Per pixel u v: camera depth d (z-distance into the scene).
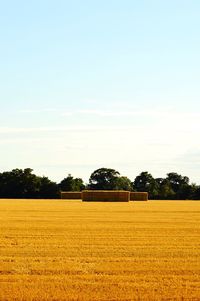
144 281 17.38
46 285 16.67
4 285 16.66
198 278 17.83
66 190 147.38
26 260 21.00
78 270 19.00
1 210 56.97
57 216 46.28
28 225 36.47
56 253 22.78
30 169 130.25
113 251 23.38
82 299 15.14
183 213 51.53
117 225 36.56
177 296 15.54
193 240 27.50
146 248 24.36
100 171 165.88
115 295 15.57
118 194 86.94
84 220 41.34
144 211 54.91
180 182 166.88
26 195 126.81
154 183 163.62
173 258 21.61
